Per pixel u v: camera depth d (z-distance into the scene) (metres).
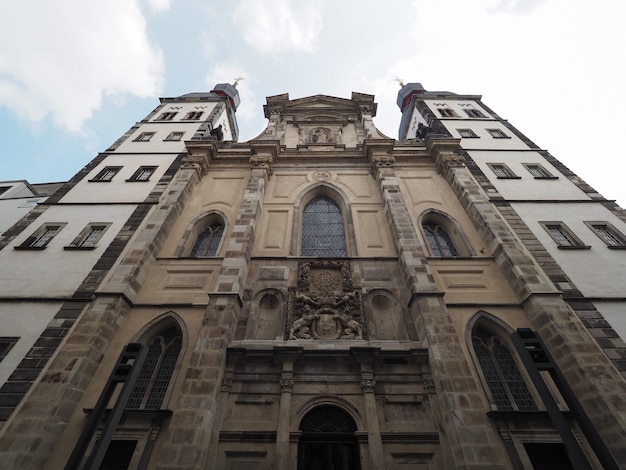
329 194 21.66
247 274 15.93
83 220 18.55
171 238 17.89
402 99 44.41
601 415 10.65
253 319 14.23
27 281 15.08
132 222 18.23
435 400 11.52
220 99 35.69
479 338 13.73
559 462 10.38
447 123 30.25
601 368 11.48
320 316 14.29
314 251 18.20
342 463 10.61
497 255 16.20
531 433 10.65
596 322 13.36
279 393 11.84
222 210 19.61
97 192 20.70
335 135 27.00
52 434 10.37
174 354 13.32
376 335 13.77
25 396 11.27
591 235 17.44
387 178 20.91
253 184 20.52
